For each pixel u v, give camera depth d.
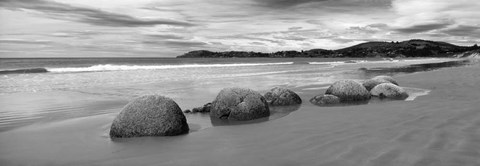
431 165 3.73
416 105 7.92
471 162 3.79
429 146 4.42
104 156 4.64
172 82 16.89
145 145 5.14
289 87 13.67
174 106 6.04
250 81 17.19
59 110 8.84
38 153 4.88
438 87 11.97
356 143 4.71
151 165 4.15
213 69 30.64
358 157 4.09
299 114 7.48
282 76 20.67
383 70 26.11
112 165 4.23
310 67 34.31
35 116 8.02
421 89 11.50
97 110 8.84
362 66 35.47
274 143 4.97
